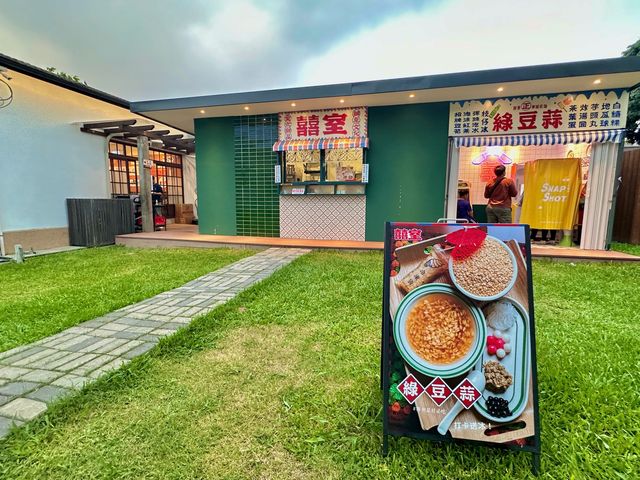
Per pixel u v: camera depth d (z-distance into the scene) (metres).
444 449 1.46
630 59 4.80
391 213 6.93
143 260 5.73
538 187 6.34
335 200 7.20
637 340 2.46
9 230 6.39
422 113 6.56
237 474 1.34
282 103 6.53
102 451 1.45
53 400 1.77
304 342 2.50
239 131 7.54
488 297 1.39
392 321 1.46
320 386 1.94
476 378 1.38
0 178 6.25
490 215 5.92
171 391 1.90
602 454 1.40
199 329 2.69
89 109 7.98
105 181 8.51
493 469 1.35
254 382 1.99
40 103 6.90
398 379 1.44
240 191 7.70
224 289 3.86
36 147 6.84
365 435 1.55
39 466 1.37
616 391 1.81
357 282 4.01
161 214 10.09
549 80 5.22
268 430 1.58
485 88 5.64
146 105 6.98
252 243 6.73
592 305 3.26
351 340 2.52
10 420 1.63
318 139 7.02
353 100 6.37
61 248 7.09
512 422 1.35
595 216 5.96
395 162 6.80
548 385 1.89
